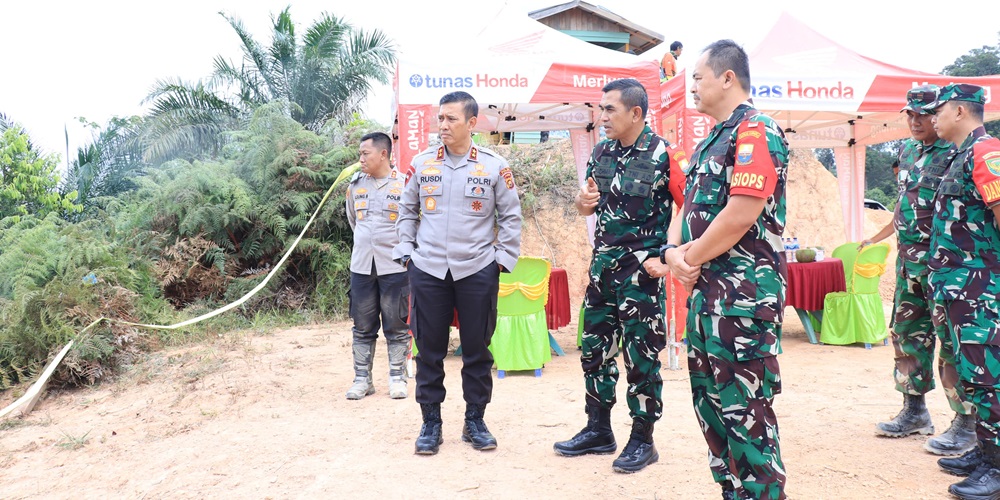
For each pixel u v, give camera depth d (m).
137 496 3.10
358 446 3.67
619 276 3.15
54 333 5.55
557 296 6.28
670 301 5.53
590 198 3.15
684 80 5.65
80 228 7.66
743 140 2.13
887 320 7.96
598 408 3.43
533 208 10.52
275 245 9.00
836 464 3.28
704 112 2.41
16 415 4.68
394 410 4.41
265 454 3.58
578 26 15.12
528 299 5.40
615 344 3.35
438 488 3.05
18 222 8.52
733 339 2.22
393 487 3.07
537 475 3.19
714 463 2.48
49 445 4.00
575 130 8.09
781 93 5.70
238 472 3.33
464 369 3.62
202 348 6.62
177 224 8.96
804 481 3.07
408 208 3.65
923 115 3.31
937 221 3.04
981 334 2.86
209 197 8.81
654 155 3.07
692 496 2.90
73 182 13.27
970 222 2.93
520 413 4.29
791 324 7.94
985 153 2.82
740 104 2.31
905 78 5.79
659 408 3.22
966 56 28.95
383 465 3.36
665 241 3.13
